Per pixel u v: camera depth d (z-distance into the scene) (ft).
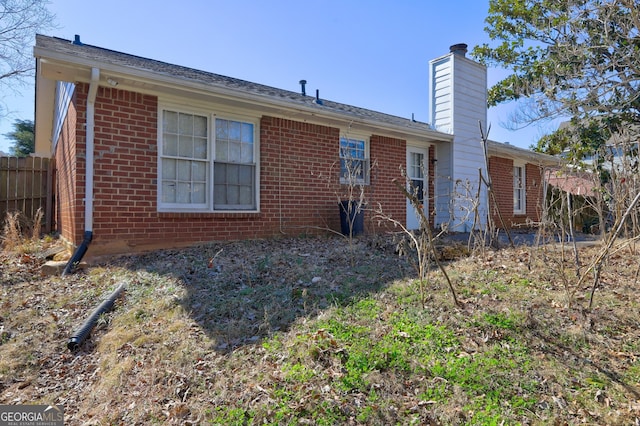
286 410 8.54
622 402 8.87
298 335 11.44
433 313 12.74
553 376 9.70
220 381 9.92
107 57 21.40
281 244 23.50
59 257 21.04
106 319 13.97
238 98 22.71
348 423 8.22
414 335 11.26
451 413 8.42
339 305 13.51
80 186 19.42
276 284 16.01
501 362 10.11
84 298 15.60
